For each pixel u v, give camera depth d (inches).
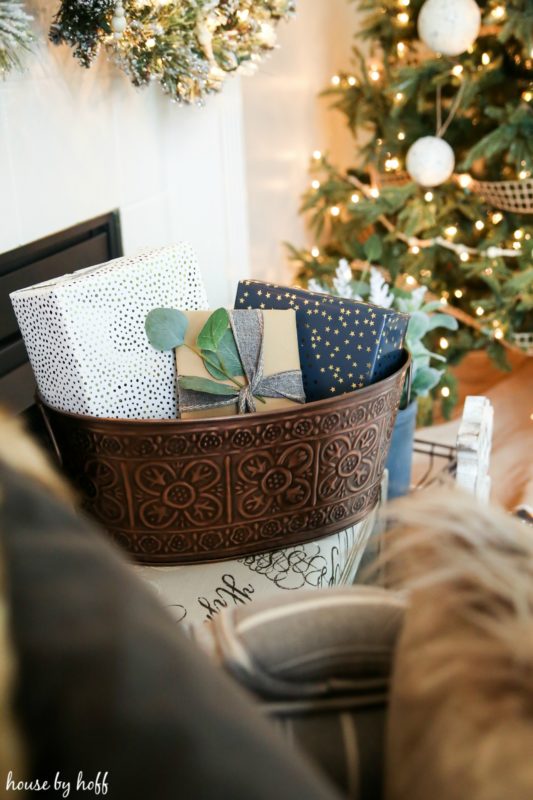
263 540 35.7
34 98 47.8
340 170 122.4
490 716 12.9
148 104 62.4
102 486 33.7
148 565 35.5
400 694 14.1
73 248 54.3
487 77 80.5
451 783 12.5
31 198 48.5
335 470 35.2
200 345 35.2
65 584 11.8
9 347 47.8
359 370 37.3
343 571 37.6
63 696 10.7
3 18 35.5
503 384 97.7
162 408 36.8
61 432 33.9
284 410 32.5
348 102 92.8
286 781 10.5
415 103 87.3
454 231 83.7
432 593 15.0
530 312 88.3
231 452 32.7
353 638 17.0
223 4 44.5
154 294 35.9
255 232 98.4
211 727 10.7
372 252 57.4
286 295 39.0
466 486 45.2
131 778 10.2
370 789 15.5
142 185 62.9
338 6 113.0
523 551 15.8
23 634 11.2
